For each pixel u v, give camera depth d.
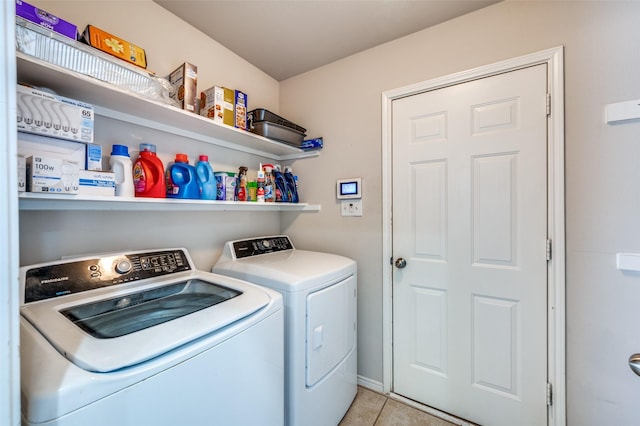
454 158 1.54
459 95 1.52
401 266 1.68
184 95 1.25
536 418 1.32
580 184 1.21
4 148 0.38
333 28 1.59
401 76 1.68
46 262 0.95
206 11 1.43
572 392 1.23
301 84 2.12
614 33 1.14
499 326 1.42
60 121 0.83
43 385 0.49
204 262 1.62
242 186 1.69
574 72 1.22
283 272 1.28
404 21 1.53
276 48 1.78
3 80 0.39
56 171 0.81
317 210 2.04
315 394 1.28
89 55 0.91
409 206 1.68
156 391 0.63
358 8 1.43
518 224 1.37
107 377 0.55
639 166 1.10
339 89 1.93
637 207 1.10
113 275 1.04
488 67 1.42
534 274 1.33
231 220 1.80
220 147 1.72
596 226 1.18
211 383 0.76
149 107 1.15
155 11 1.36
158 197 1.20
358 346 1.84
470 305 1.50
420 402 1.64
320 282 1.31
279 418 1.06
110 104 1.11
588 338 1.19
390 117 1.74
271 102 2.16
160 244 1.39
